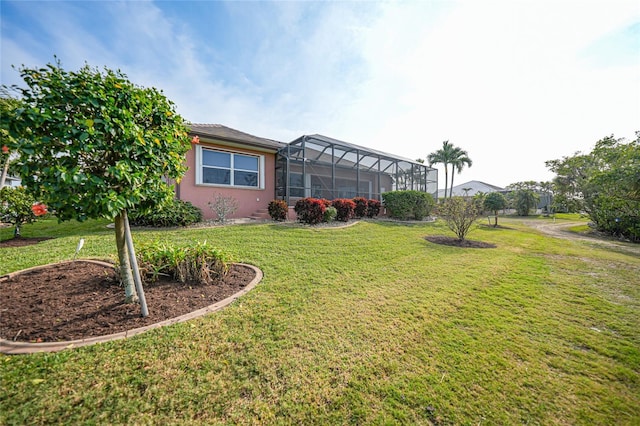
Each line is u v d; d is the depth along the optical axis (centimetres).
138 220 834
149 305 310
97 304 303
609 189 1255
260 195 1198
